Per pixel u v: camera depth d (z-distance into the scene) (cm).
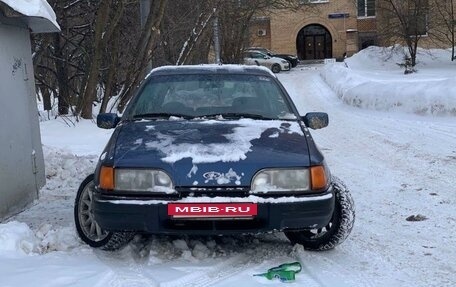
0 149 605
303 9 3909
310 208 434
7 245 471
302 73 3738
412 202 686
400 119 1515
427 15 2941
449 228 576
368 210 653
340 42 4881
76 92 1708
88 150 1059
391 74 2827
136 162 437
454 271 453
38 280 404
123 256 472
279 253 483
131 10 1736
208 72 601
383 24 3178
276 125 512
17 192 646
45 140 1148
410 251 503
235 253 479
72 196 724
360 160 991
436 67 2944
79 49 1720
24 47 700
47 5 692
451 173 845
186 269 435
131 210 427
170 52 1952
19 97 669
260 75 603
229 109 548
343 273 440
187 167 432
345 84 2392
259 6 2731
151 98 564
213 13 1977
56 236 502
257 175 432
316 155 461
